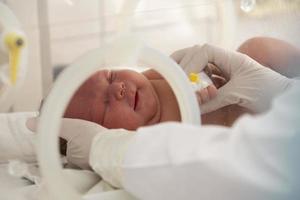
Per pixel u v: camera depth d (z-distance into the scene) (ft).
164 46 3.40
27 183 2.81
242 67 3.18
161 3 3.33
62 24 2.80
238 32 3.76
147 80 3.30
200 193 1.70
